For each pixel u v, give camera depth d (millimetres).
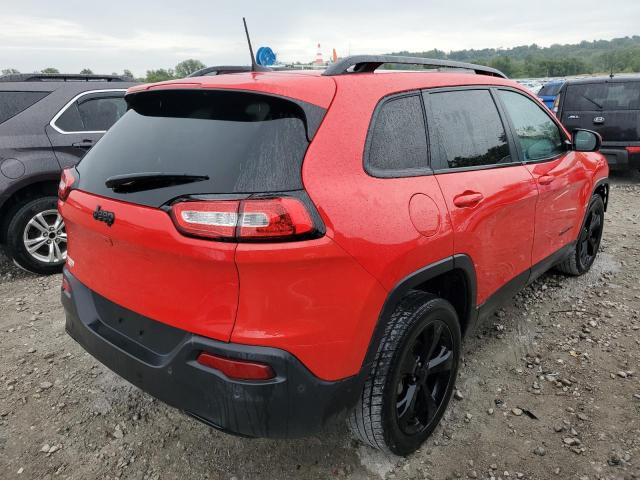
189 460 2400
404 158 2201
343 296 1819
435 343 2338
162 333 1953
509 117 3066
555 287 4258
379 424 2121
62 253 4938
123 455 2439
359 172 1951
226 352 1723
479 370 3076
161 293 1890
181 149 1923
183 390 1854
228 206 1654
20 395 2900
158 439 2539
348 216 1819
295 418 1809
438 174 2348
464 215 2377
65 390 2947
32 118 4746
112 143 2271
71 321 2414
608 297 4055
